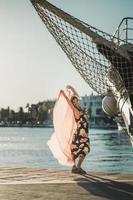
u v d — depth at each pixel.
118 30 10.27
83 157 12.04
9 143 124.00
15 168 13.32
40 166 54.06
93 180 10.59
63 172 12.30
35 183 10.01
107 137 147.38
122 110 11.09
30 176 11.35
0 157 71.38
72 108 12.09
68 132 12.28
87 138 12.14
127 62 9.87
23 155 76.50
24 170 12.78
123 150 86.62
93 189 9.15
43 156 73.75
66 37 10.03
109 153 78.62
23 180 10.55
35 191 8.84
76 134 12.11
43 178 10.95
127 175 11.65
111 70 10.35
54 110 12.55
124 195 8.45
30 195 8.35
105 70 10.42
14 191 8.81
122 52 9.78
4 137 171.62
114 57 9.88
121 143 112.50
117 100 11.29
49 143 12.61
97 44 9.86
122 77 10.02
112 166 54.44
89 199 7.99
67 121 12.33
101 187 9.43
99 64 10.31
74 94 12.20
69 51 10.34
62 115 12.42
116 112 12.08
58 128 12.48
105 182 10.23
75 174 11.84
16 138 161.62
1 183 9.98
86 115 12.23
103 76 10.58
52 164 57.78
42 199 7.96
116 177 11.20
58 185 9.70
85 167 52.75
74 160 12.06
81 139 12.09
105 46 9.84
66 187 9.41
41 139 153.38
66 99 12.27
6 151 88.75
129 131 10.85
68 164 12.25
